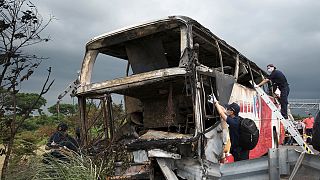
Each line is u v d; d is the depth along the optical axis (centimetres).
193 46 611
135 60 734
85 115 720
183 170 568
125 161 605
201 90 595
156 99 769
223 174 446
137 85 637
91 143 674
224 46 734
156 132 629
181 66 590
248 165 425
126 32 688
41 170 523
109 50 770
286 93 955
